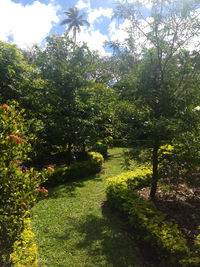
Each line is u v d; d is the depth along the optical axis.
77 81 8.48
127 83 5.17
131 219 4.14
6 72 8.44
